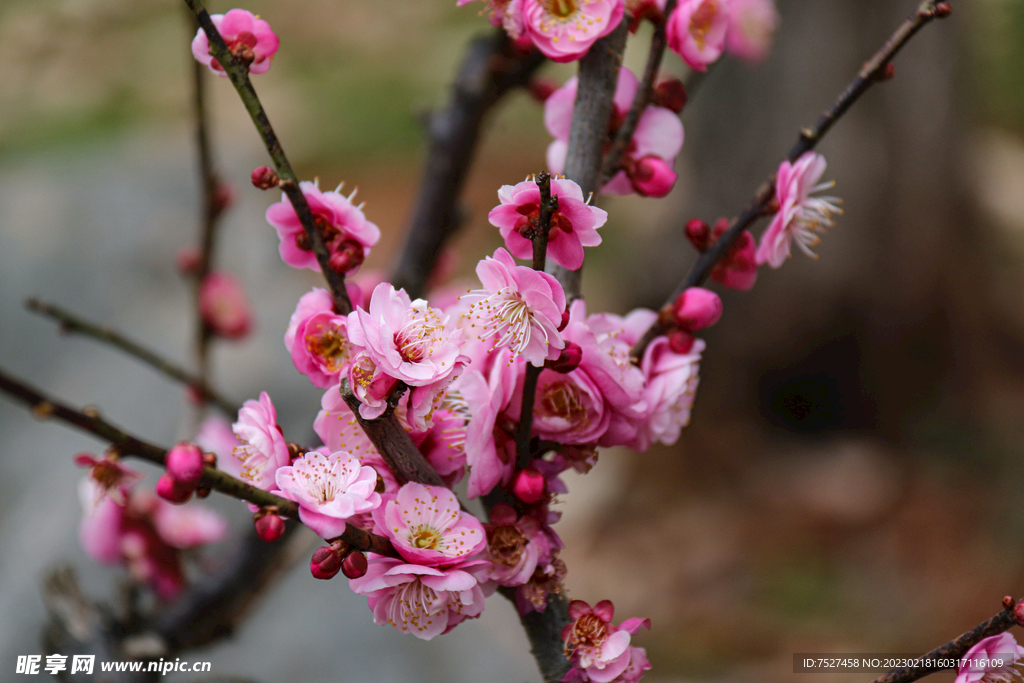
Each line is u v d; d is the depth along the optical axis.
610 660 0.70
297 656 1.48
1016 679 0.70
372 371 0.68
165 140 3.13
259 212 2.63
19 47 3.81
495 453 0.69
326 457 0.68
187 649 1.00
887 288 2.96
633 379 0.72
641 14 0.75
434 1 5.95
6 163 3.17
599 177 0.74
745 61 2.92
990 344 3.22
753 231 1.96
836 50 2.85
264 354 2.04
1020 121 4.16
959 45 2.98
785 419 3.15
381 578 0.68
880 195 2.90
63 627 1.00
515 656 1.58
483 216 4.25
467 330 0.69
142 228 2.47
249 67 0.72
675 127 0.76
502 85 0.97
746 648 2.42
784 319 3.01
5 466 1.78
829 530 2.79
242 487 0.68
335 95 5.18
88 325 0.96
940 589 2.53
